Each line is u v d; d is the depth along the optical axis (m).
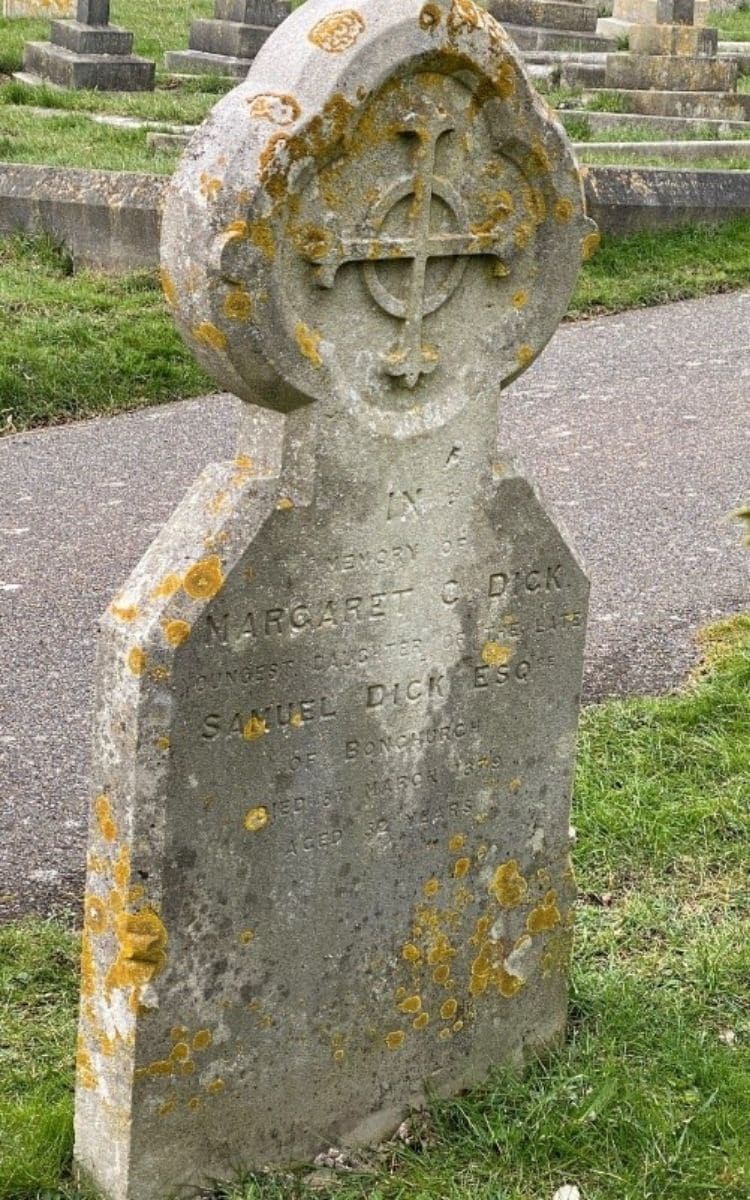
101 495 9.27
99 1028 4.16
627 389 11.17
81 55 18.88
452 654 4.45
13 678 7.14
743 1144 4.50
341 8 3.89
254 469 4.06
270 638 4.08
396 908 4.52
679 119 17.53
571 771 4.80
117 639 3.93
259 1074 4.34
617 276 13.34
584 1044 4.93
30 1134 4.39
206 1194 4.31
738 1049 4.89
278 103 3.80
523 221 4.30
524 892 4.78
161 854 4.00
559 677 4.70
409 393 4.22
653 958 5.33
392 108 3.95
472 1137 4.57
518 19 21.70
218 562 3.95
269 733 4.14
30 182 12.55
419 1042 4.66
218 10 20.48
